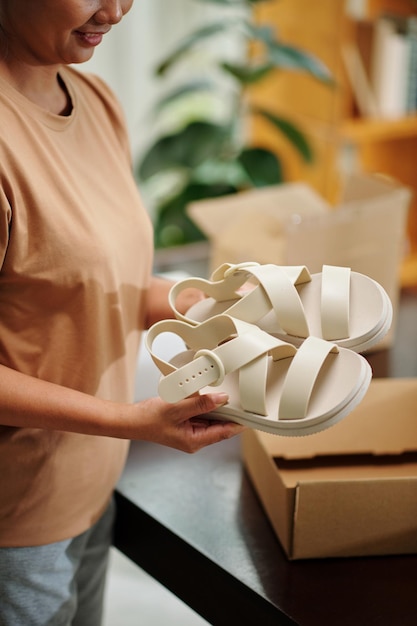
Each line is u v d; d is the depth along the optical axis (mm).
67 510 1116
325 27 2393
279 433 939
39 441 1062
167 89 2828
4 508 1086
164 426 949
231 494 1272
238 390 1011
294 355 1022
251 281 1255
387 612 1032
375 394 1284
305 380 928
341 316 1014
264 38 2234
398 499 1078
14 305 1008
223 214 1796
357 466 1134
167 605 1961
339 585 1075
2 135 949
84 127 1103
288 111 2598
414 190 2611
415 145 2578
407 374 1554
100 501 1169
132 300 1137
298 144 2418
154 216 2881
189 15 2777
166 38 2773
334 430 1193
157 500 1262
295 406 926
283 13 2529
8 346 1025
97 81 1177
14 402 968
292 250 1465
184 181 2652
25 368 1039
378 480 1064
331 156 2480
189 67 2832
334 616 1028
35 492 1083
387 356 1622
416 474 1114
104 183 1095
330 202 2523
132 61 2738
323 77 2199
